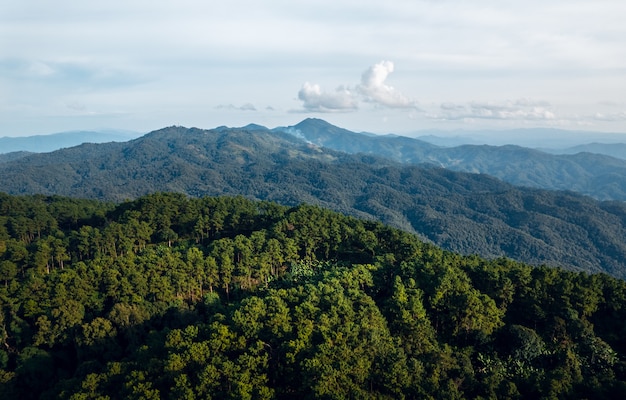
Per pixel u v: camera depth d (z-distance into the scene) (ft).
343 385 169.17
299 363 180.86
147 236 382.42
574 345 233.35
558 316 251.60
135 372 182.80
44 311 267.39
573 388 192.13
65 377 240.94
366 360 185.47
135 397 170.19
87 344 244.63
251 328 205.05
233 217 410.11
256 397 167.12
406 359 196.03
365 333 204.54
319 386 163.32
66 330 257.75
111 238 362.94
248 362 180.96
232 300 305.94
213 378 172.45
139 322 256.52
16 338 260.01
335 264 333.21
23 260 339.98
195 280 300.81
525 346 224.12
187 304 290.56
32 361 239.50
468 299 240.12
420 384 181.16
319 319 211.41
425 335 221.05
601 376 204.03
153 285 280.92
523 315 263.49
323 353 179.83
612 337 248.32
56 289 270.26
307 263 342.64
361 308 232.53
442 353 204.03
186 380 173.27
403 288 258.16
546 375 197.16
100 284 285.23
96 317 267.39
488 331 235.40
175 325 263.29
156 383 180.24
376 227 391.65
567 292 261.24
